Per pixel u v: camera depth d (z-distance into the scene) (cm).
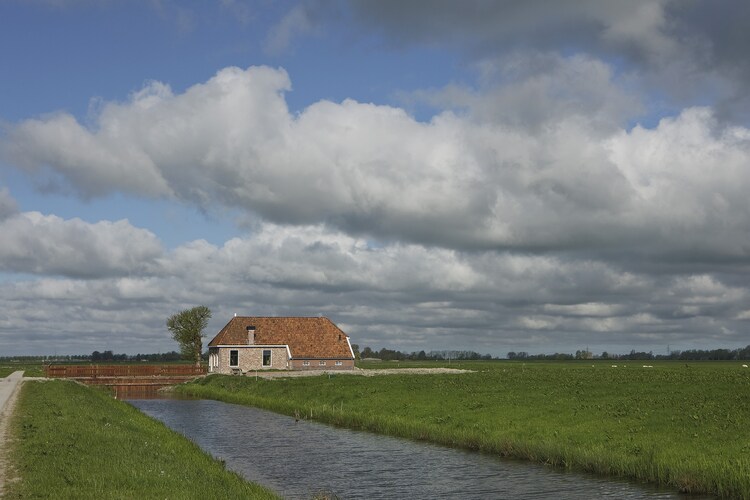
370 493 2289
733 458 2291
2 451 2114
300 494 2277
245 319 9181
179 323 9925
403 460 2862
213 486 1850
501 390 4450
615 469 2470
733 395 3469
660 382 4491
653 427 2859
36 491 1564
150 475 1816
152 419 3981
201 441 3466
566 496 2184
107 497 1533
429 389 4772
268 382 6525
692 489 2192
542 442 2831
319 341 9119
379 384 5372
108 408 3984
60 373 8356
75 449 2108
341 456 2984
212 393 6669
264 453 3081
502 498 2188
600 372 6469
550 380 5138
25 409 3375
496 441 2978
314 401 5062
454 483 2409
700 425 2792
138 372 8631
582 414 3300
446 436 3281
